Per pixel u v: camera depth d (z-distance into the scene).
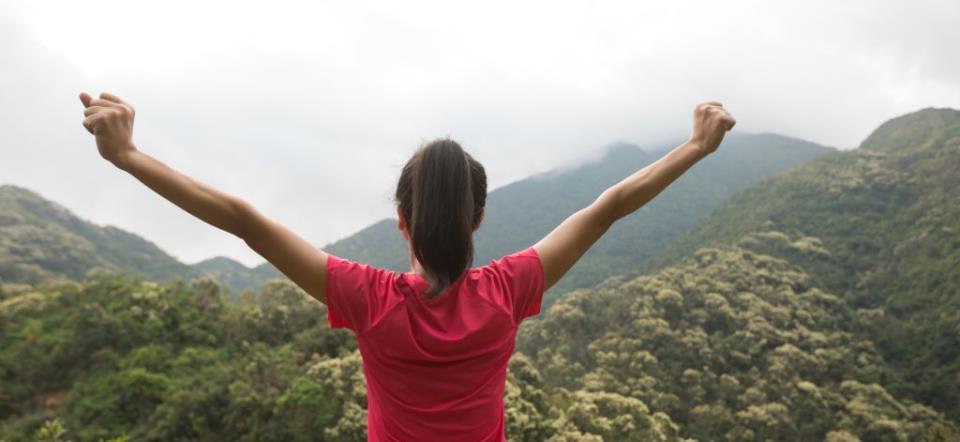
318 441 32.16
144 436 35.66
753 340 51.44
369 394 1.43
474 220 1.50
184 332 46.38
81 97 1.36
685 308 56.75
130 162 1.31
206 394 35.91
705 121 1.58
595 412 36.53
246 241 1.39
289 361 40.91
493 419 1.40
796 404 43.53
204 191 1.34
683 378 46.97
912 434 39.66
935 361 51.50
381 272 1.42
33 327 46.34
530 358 55.56
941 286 59.12
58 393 42.03
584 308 60.44
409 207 1.47
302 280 1.38
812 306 59.50
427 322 1.34
